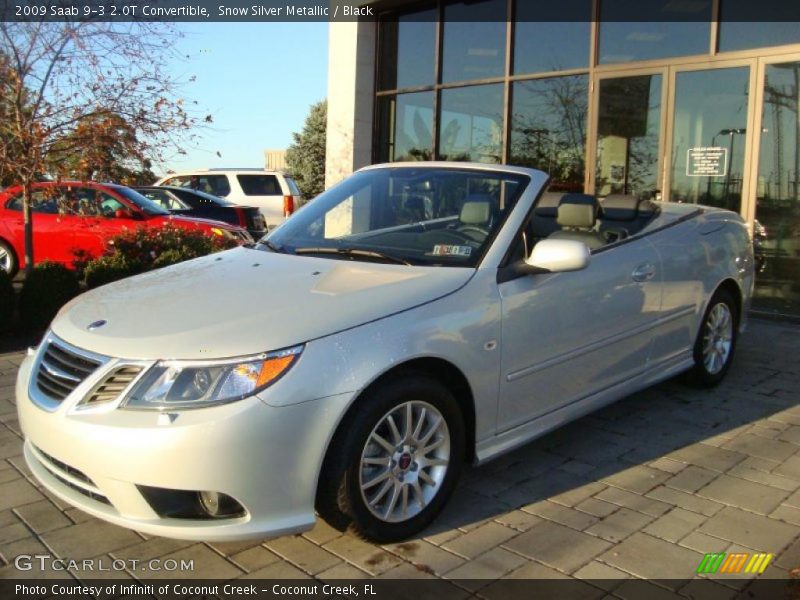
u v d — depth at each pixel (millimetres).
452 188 4184
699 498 3664
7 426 4602
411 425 3176
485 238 3766
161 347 2852
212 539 2770
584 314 3982
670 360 4855
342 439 2930
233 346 2820
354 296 3182
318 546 3195
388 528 3125
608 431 4598
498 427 3590
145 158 7613
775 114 7688
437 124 10875
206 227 10305
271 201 18625
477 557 3105
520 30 9820
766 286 7906
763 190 7840
